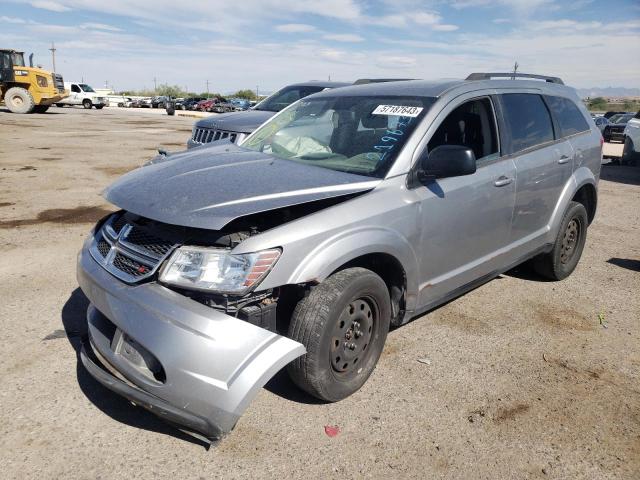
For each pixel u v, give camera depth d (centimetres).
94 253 325
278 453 283
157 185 319
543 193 479
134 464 272
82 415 309
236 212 277
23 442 285
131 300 279
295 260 285
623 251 673
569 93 553
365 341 333
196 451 283
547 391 351
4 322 418
